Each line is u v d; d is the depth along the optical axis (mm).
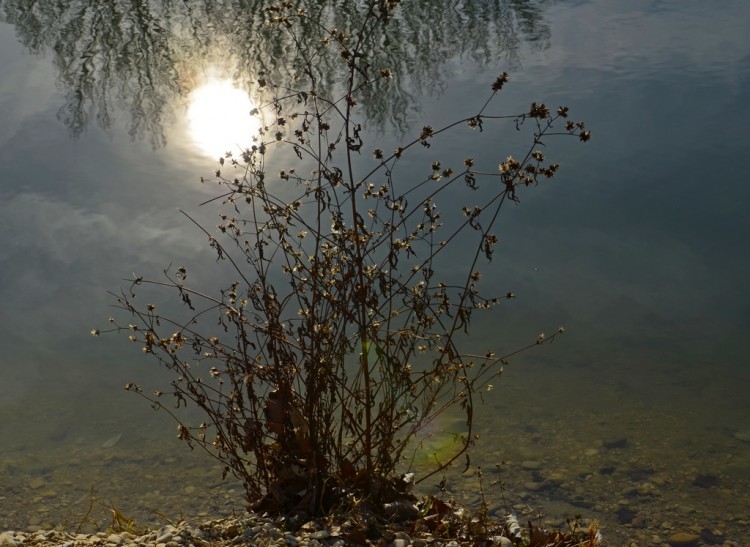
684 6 17703
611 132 11422
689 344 7484
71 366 7273
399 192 9797
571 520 5320
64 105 12961
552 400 6703
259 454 4270
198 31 17344
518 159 10695
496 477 5754
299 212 8938
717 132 11320
